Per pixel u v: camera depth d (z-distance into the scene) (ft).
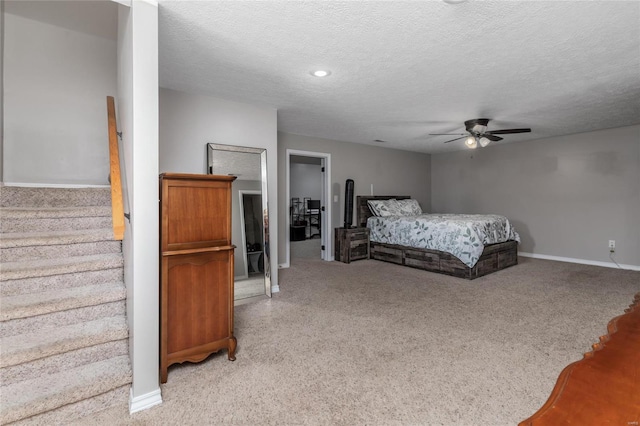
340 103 11.86
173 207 6.70
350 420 5.25
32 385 5.34
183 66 8.55
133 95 5.57
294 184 35.60
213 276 7.13
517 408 5.52
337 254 18.81
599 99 11.34
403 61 8.19
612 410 2.12
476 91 10.52
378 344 7.98
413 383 6.29
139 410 5.51
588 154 17.12
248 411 5.50
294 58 8.03
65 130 10.68
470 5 5.76
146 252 5.71
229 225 7.45
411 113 13.12
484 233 15.05
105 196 9.43
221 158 11.26
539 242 19.17
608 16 6.09
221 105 11.29
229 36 6.95
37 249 7.02
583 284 13.35
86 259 7.14
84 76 10.96
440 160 24.54
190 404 5.70
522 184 19.89
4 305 5.81
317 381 6.39
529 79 9.43
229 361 7.18
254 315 10.03
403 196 22.93
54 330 6.05
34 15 10.04
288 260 17.31
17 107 9.98
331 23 6.41
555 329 8.80
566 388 2.41
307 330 8.86
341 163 19.66
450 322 9.37
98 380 5.51
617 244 16.31
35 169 10.24
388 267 17.01
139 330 5.62
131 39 5.66
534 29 6.59
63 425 5.15
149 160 5.73
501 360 7.15
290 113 13.21
